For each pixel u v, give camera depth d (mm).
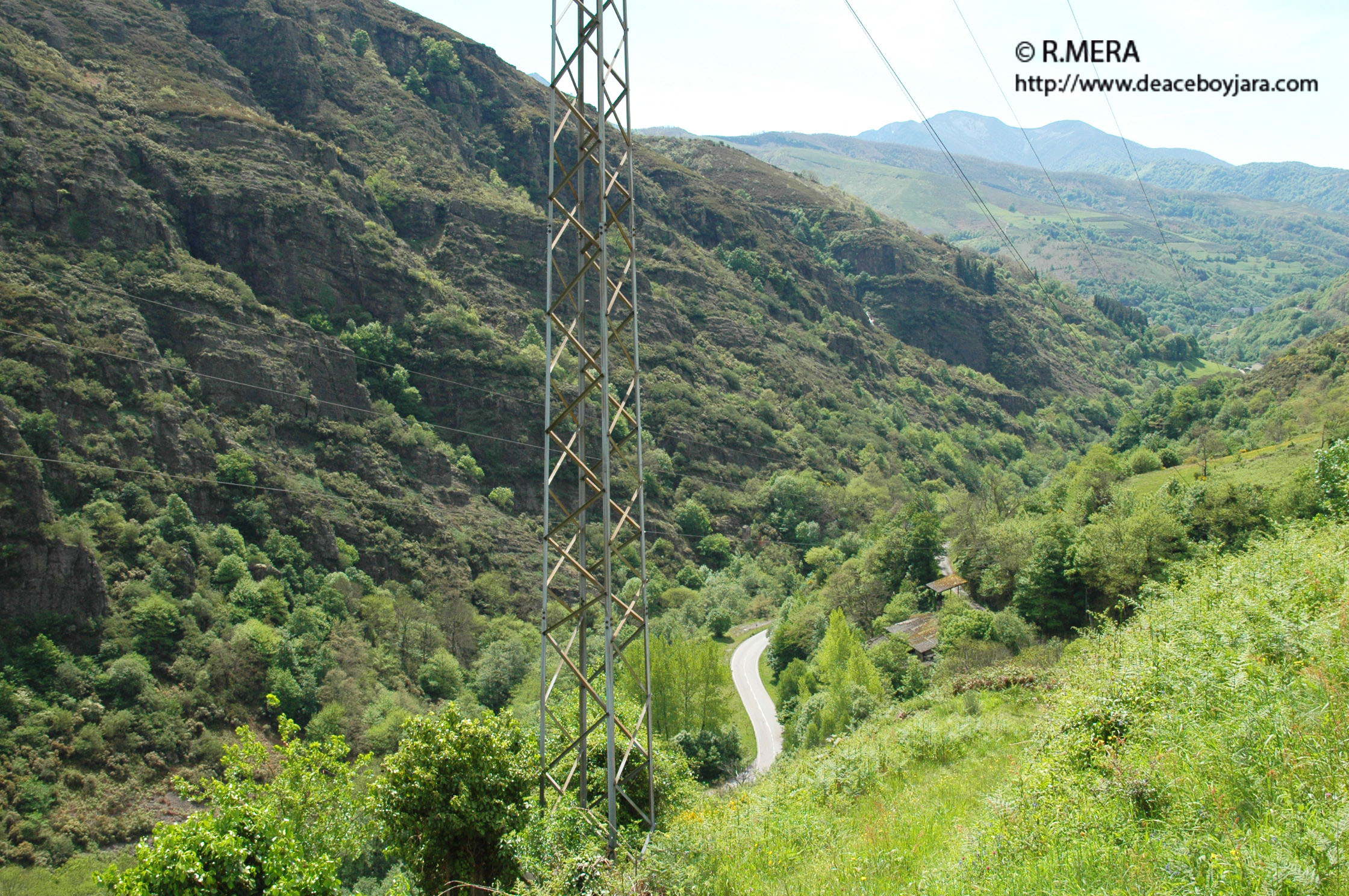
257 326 91250
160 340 83125
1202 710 12078
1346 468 30828
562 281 16062
